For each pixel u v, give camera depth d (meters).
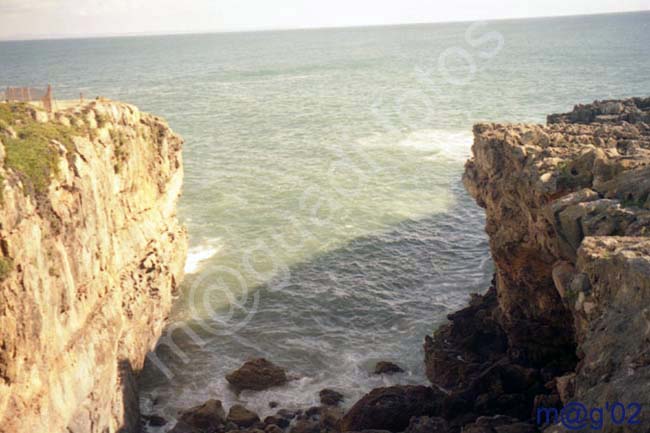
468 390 31.77
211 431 31.39
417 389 33.06
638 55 190.25
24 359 22.20
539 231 31.25
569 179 30.59
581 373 20.56
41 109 32.09
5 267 21.44
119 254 35.31
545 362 34.12
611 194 28.05
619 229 25.44
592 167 30.52
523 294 34.94
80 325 27.75
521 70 154.88
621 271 20.94
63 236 26.50
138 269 38.28
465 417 29.80
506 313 36.19
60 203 26.64
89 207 29.69
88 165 30.14
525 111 98.50
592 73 147.00
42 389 23.44
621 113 45.69
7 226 22.05
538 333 34.06
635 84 127.56
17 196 23.12
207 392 35.44
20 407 21.91
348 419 31.14
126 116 39.03
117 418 30.34
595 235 25.61
